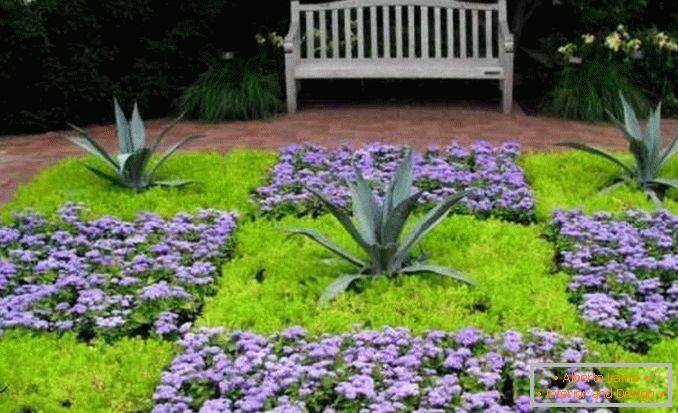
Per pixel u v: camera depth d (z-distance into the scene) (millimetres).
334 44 10414
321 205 6570
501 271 5430
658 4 10797
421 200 6504
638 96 9648
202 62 10336
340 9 10625
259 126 9531
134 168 6918
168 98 10234
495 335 4621
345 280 5227
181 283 5297
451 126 9359
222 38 11133
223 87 9828
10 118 9555
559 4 11344
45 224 6180
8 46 9219
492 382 4164
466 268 5551
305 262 5617
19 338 4762
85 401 4164
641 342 4715
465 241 5957
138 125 7145
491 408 3953
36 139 9375
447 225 6133
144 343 4770
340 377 4266
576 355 4363
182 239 5984
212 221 6258
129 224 6121
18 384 4309
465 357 4410
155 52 10133
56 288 5215
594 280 5195
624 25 10281
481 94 11094
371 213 5527
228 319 4895
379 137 8906
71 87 9609
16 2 9117
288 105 10117
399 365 4359
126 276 5398
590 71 9719
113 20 9922
